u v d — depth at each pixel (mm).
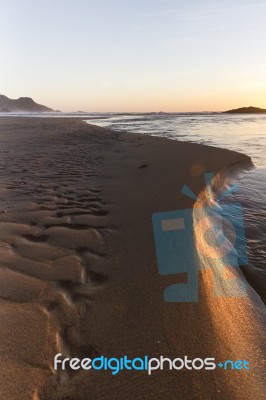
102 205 4168
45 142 12766
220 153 8969
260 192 5590
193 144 11383
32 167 7012
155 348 1573
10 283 2150
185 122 32031
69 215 3691
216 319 1832
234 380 1426
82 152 10070
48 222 3424
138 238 3012
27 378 1388
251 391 1388
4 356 1506
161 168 7109
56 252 2672
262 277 2621
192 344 1613
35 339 1619
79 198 4480
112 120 39875
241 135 16625
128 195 4711
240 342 1708
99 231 3195
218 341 1651
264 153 10102
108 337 1644
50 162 7840
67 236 3043
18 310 1856
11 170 6535
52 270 2355
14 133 16703
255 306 2162
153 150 10523
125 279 2246
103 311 1863
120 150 10805
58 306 1905
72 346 1575
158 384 1369
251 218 4160
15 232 3090
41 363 1468
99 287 2135
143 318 1799
